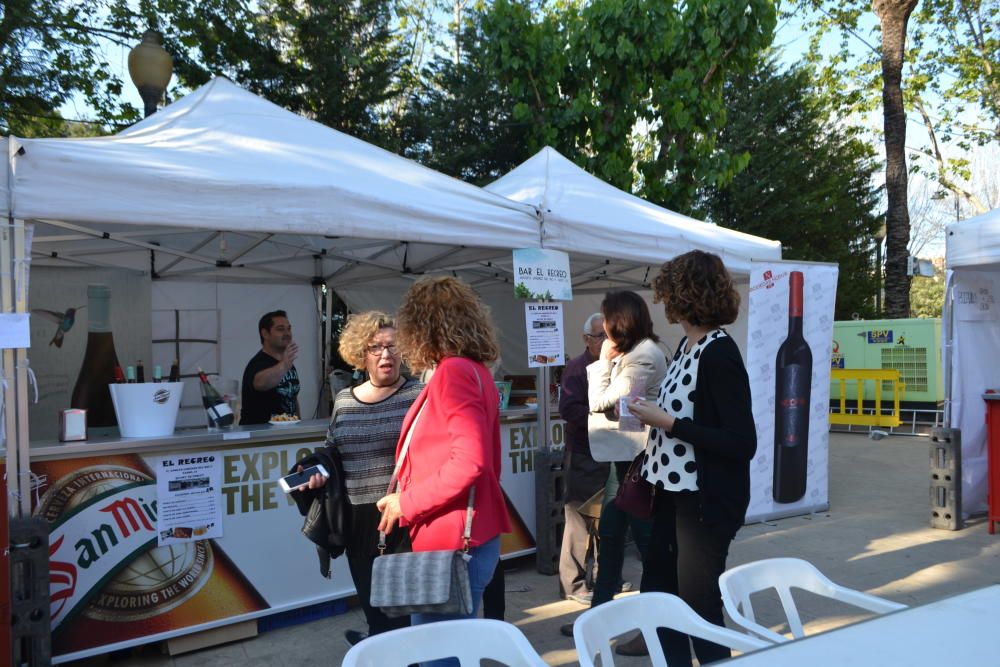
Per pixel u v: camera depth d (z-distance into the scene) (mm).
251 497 3965
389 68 12641
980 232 6059
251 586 3949
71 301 4664
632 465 2881
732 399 2490
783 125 22281
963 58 20031
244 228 3432
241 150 3742
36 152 3029
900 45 15344
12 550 3047
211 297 6641
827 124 23781
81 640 3434
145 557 3627
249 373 5031
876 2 15453
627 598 1991
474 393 2266
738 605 2158
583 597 4512
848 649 1458
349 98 12164
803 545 5762
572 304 8422
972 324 6586
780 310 6453
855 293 23938
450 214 4086
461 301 2367
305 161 3854
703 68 9938
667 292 2682
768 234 22078
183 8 11211
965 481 6527
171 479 3705
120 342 4781
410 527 2350
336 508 2861
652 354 3682
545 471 5055
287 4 11953
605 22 9836
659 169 10203
